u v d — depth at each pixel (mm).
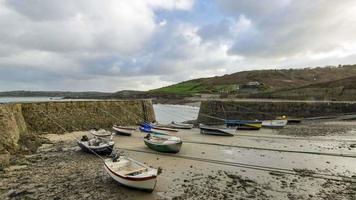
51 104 34188
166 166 19281
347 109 44375
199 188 15008
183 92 137125
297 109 46969
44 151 23844
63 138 30172
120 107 42969
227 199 13508
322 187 15188
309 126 39688
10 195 13898
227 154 23094
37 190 14609
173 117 65938
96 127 37688
